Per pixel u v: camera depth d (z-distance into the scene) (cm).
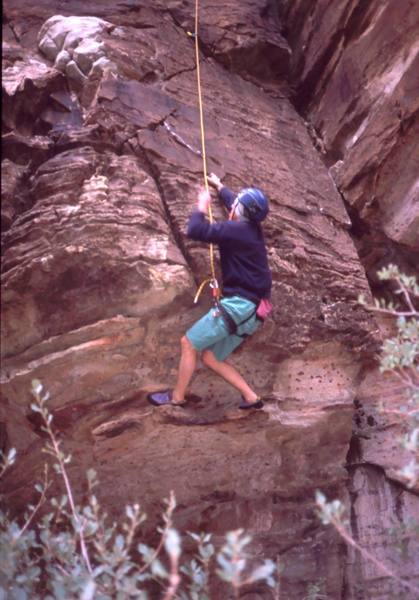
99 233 538
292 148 673
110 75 603
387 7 656
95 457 601
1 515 529
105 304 544
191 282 550
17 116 588
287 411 612
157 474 620
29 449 596
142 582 633
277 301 590
